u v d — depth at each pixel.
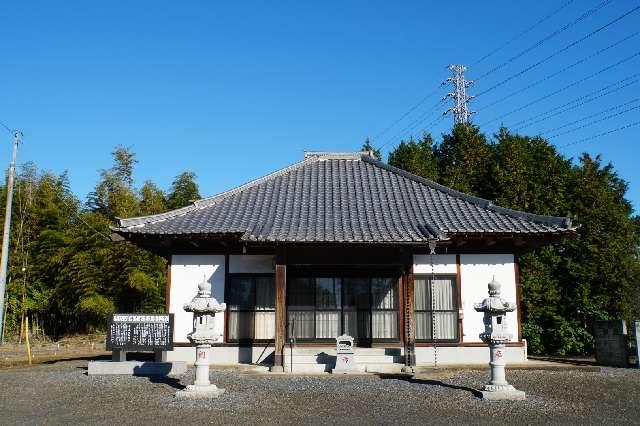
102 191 34.12
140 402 10.02
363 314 16.36
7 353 21.86
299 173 20.09
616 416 8.88
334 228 15.29
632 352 17.45
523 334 20.12
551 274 20.91
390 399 10.28
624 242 20.67
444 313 16.11
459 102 39.38
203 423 8.35
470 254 16.38
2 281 18.98
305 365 14.64
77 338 28.58
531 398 10.38
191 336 10.80
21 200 28.69
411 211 16.97
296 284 16.52
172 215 16.48
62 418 8.71
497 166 23.25
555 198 21.73
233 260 16.41
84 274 27.08
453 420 8.59
